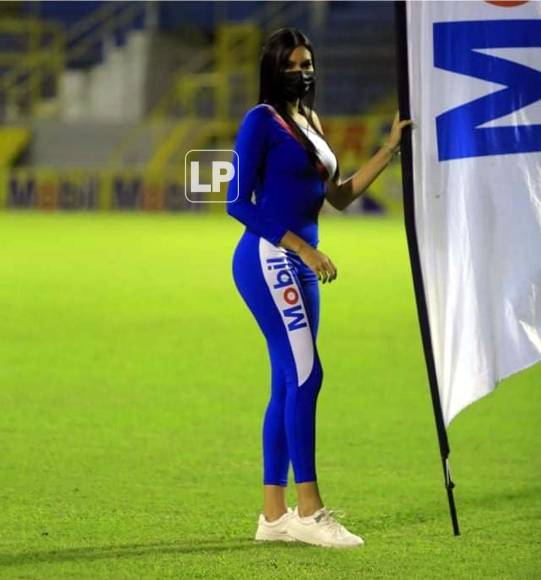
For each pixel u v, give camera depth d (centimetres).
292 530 1214
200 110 8769
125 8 9200
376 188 7700
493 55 1180
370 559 1157
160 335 2770
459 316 1192
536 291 1190
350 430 1803
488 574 1111
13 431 1780
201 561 1150
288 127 1205
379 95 8488
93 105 8950
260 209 1195
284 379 1217
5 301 3409
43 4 9294
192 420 1867
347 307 3316
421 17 1185
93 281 3978
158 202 8075
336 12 8881
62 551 1184
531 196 1186
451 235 1188
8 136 8719
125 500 1394
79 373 2281
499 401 2041
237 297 3559
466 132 1185
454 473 1545
